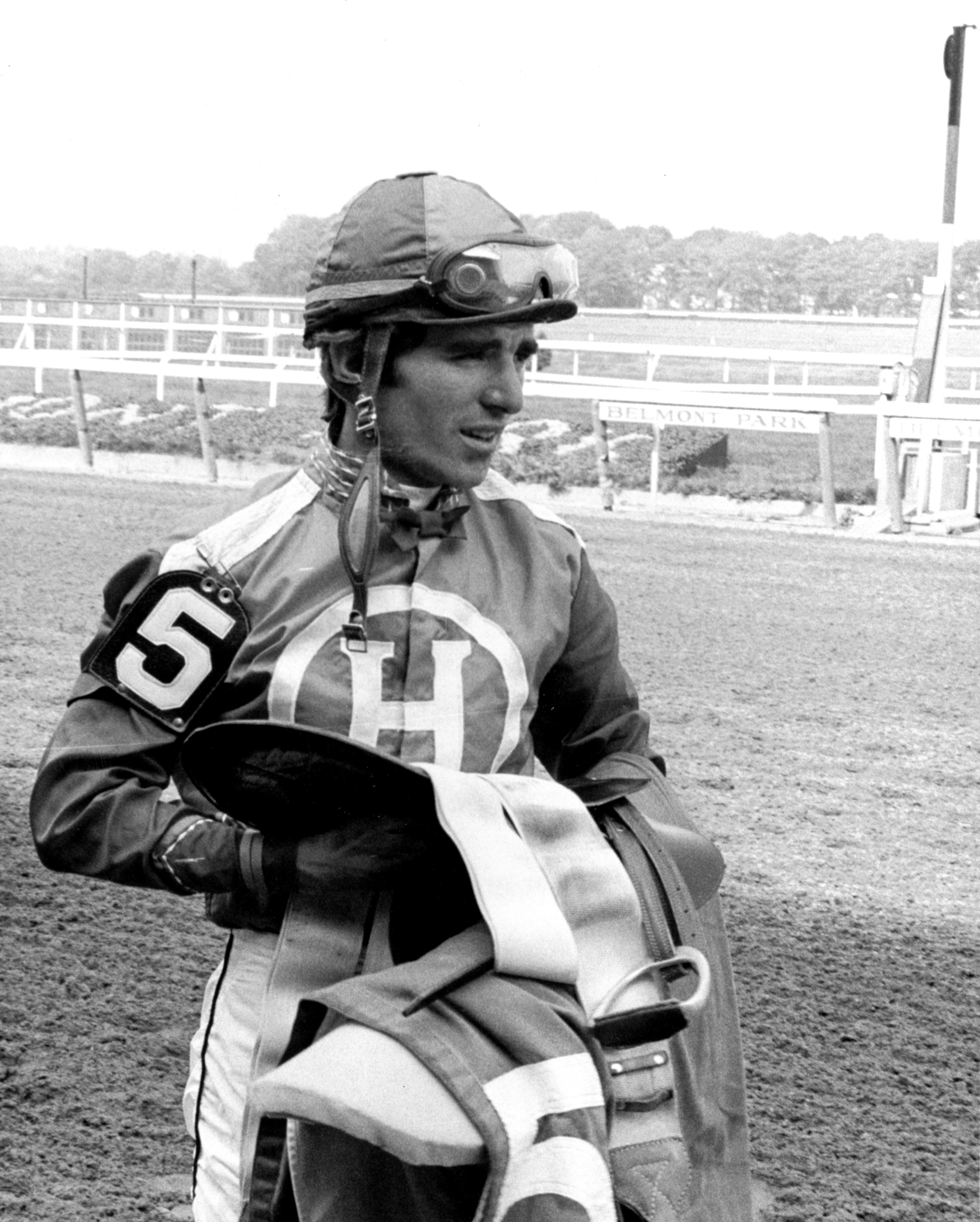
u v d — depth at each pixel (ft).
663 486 40.40
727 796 16.80
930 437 35.04
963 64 38.50
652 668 22.11
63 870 5.22
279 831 4.92
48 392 56.59
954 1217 9.05
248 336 61.62
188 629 5.12
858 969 12.44
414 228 4.96
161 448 43.14
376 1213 4.64
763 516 38.27
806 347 74.79
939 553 32.71
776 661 22.84
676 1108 4.92
